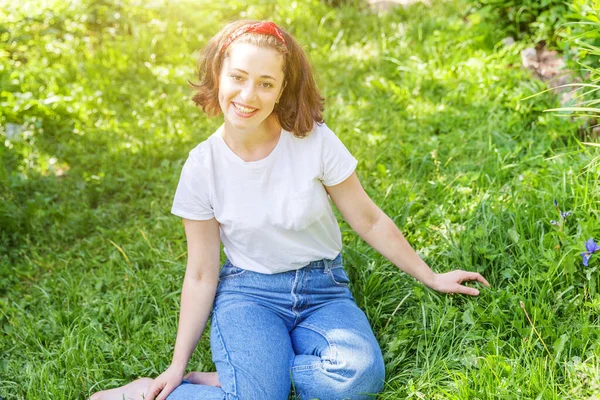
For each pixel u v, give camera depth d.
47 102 4.68
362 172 3.80
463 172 3.62
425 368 2.55
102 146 4.45
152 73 5.13
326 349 2.46
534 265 2.79
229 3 5.88
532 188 3.24
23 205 4.03
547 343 2.53
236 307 2.57
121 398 2.56
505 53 4.48
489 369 2.40
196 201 2.55
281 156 2.51
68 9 5.94
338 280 2.70
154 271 3.35
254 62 2.32
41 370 2.77
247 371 2.40
